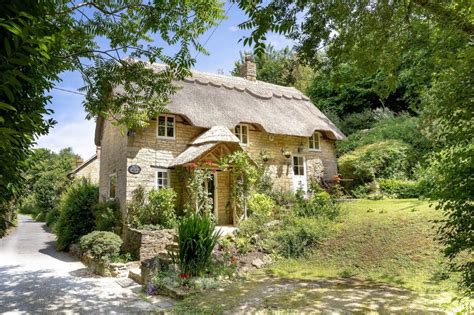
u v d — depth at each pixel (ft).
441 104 12.05
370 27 16.34
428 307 15.89
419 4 15.58
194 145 39.17
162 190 35.50
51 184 89.76
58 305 20.44
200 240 23.68
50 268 32.76
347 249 26.58
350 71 19.89
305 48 17.71
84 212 45.03
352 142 61.41
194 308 17.89
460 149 11.37
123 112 25.59
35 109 8.77
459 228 10.88
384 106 67.97
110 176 43.57
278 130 44.91
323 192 40.32
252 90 51.57
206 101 43.04
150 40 21.50
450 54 15.17
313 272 24.38
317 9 16.01
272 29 14.65
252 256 27.66
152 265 24.71
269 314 15.99
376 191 44.68
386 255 24.23
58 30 9.88
